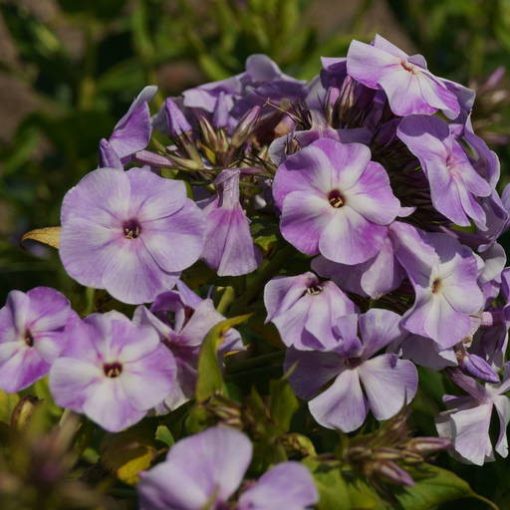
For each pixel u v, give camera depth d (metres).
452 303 0.48
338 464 0.47
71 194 0.47
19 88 1.27
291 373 0.47
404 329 0.48
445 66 0.99
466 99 0.50
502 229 0.50
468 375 0.50
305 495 0.44
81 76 0.91
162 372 0.46
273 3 0.79
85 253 0.47
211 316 0.47
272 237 0.50
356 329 0.47
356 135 0.49
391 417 0.47
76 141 0.77
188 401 0.48
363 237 0.47
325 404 0.47
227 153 0.51
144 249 0.47
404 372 0.47
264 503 0.44
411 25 1.03
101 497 0.44
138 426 0.48
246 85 0.54
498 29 0.93
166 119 0.53
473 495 0.48
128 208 0.47
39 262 0.72
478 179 0.49
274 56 0.80
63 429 0.45
